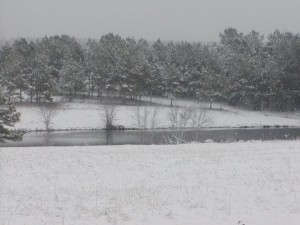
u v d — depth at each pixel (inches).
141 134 2748.5
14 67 3577.8
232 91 4072.3
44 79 3580.2
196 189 606.5
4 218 457.4
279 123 3506.4
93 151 1096.8
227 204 530.3
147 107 3619.6
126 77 3777.1
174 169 772.6
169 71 3941.9
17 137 1481.3
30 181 663.1
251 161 858.1
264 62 4190.5
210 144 1315.2
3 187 617.6
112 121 3201.3
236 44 5029.5
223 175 708.7
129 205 518.6
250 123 3440.0
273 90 3966.5
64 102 3705.7
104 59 4065.0
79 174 723.4
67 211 490.3
